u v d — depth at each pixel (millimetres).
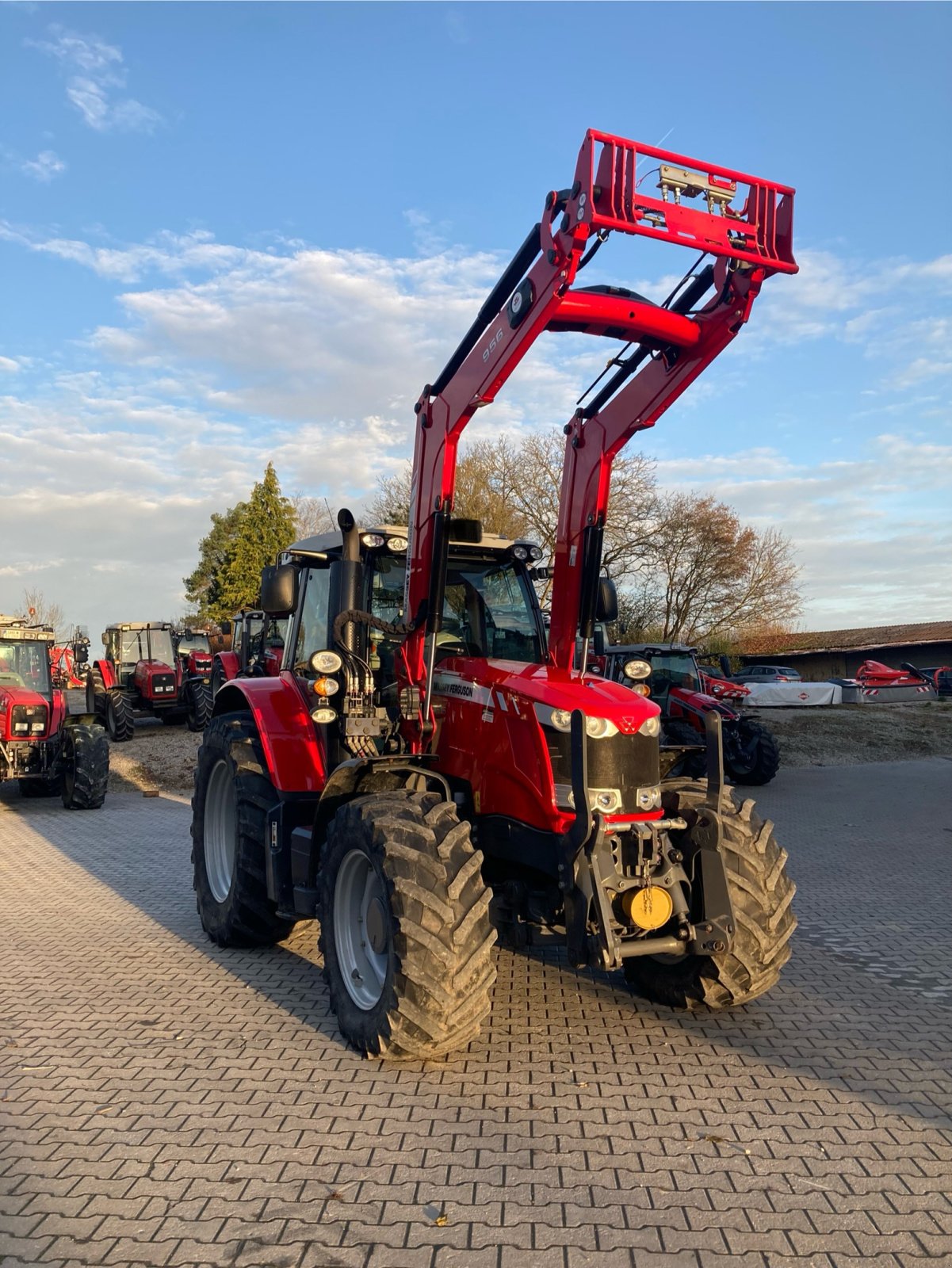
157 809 12328
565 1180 3068
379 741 4980
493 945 3941
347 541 5008
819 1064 4043
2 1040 4336
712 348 4090
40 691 12555
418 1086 3793
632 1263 2637
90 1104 3635
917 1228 2820
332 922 4402
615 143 3562
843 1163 3193
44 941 6133
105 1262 2621
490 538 5559
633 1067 3994
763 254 3795
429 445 4758
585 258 3768
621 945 4074
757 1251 2695
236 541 44250
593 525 4820
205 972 5430
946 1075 3938
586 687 4406
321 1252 2672
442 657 5305
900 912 6977
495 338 4223
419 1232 2770
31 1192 2990
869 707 25734
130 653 23281
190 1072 3941
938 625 49594
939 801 13164
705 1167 3156
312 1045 4262
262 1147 3277
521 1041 4293
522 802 4371
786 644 39594
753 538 32281
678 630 32125
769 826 4668
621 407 4703
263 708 5531
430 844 3947
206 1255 2656
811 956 5832
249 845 5500
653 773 4297
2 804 12750
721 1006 4586
